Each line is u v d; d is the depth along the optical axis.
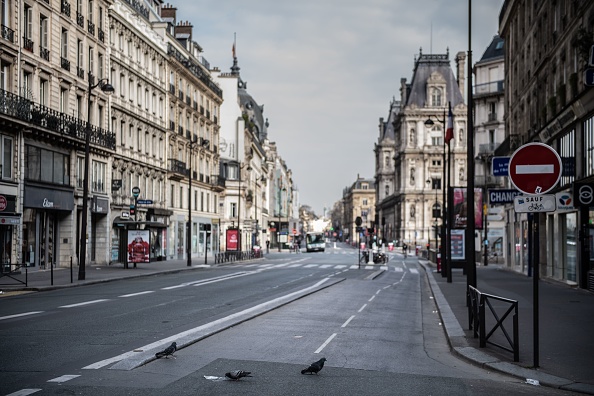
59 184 38.34
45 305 19.52
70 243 40.22
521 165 10.80
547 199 10.73
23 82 34.69
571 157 27.91
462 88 131.75
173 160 60.97
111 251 46.72
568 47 28.70
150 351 11.59
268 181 136.88
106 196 45.66
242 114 93.81
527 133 39.84
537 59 36.75
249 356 11.68
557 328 15.23
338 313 19.39
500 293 25.61
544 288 28.27
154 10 67.06
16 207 33.62
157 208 55.88
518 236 44.25
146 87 54.59
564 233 31.16
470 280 19.86
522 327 15.21
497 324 12.36
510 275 40.09
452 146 127.31
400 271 48.72
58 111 38.53
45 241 38.16
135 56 51.91
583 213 26.88
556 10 32.19
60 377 9.51
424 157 127.69
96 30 44.25
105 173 45.81
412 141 129.00
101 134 43.91
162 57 58.53
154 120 56.66
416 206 128.12
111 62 47.06
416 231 128.00
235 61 123.56
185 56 68.44
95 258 45.53
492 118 79.12
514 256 46.16
